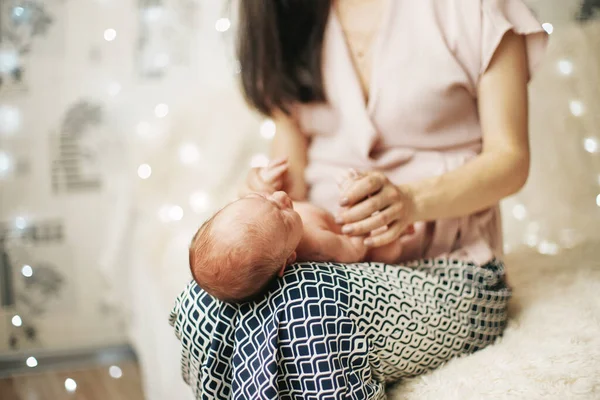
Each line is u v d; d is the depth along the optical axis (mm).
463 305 1080
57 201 2541
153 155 2191
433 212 1112
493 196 1148
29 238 2539
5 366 2533
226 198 2098
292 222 959
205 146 2230
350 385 921
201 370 969
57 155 2521
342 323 919
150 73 2535
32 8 2438
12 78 2453
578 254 1523
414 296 1017
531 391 924
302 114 1379
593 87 1953
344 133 1315
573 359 982
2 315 2545
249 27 1381
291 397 925
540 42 1223
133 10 2504
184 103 2307
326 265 974
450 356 1075
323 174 1315
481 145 1277
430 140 1245
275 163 1253
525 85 1220
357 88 1273
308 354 900
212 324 954
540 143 1935
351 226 1050
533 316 1182
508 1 1230
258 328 925
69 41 2479
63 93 2496
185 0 2518
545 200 1896
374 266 1036
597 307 1158
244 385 918
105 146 2545
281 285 934
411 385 1022
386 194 1062
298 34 1333
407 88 1216
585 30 2035
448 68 1197
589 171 1897
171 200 2137
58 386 2367
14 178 2500
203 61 2545
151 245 1956
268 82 1369
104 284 2609
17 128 2480
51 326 2590
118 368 2510
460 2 1214
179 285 1582
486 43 1182
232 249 907
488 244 1212
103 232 2580
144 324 1836
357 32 1307
